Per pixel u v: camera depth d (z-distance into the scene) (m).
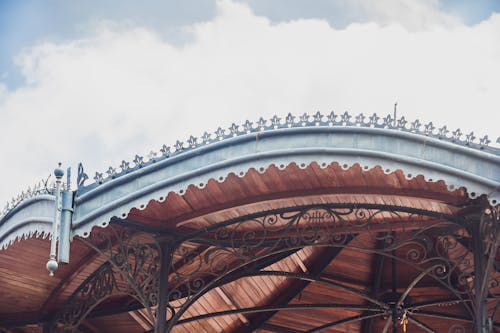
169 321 13.34
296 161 11.02
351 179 12.43
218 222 13.71
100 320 17.94
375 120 10.93
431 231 14.92
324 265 17.31
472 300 12.73
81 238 12.69
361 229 13.90
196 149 11.37
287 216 13.84
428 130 10.77
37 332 17.61
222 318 18.72
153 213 13.34
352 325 19.39
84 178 11.54
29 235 12.66
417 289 18.00
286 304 18.42
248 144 11.25
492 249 11.35
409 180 12.13
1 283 15.83
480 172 10.46
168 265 13.39
